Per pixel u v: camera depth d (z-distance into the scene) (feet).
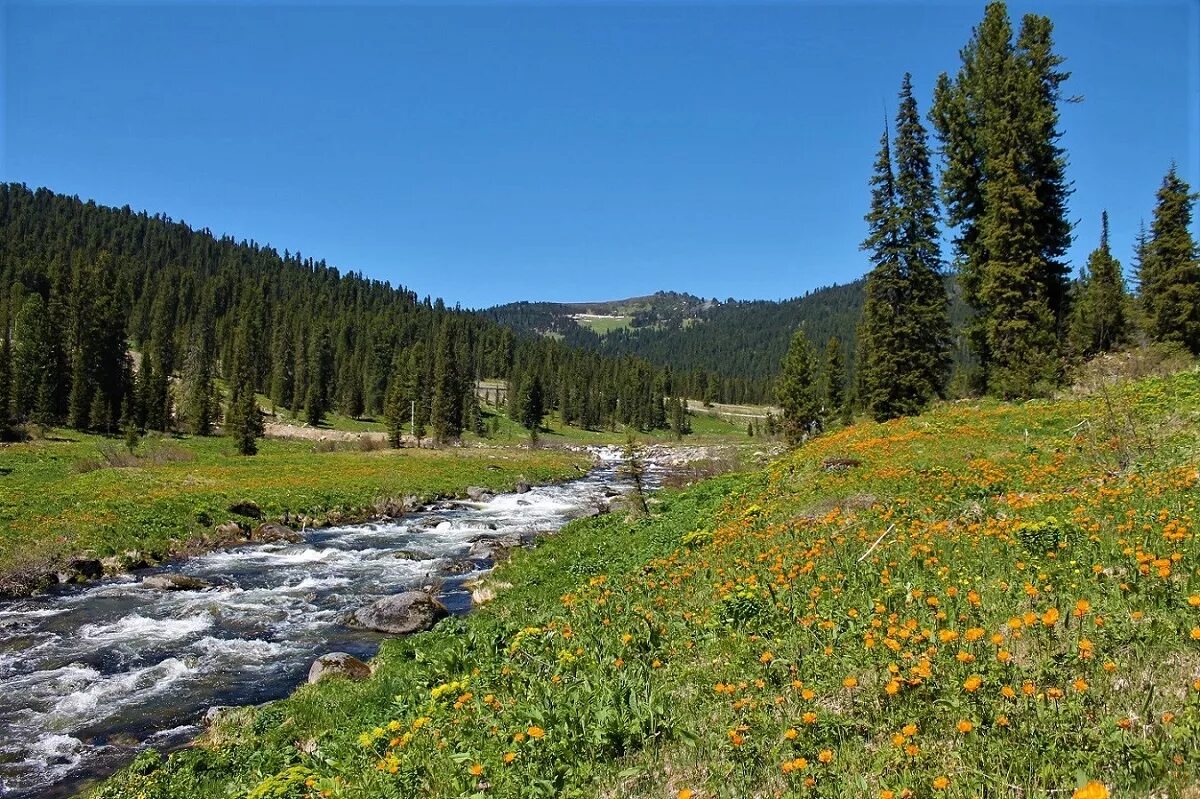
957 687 14.88
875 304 108.06
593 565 53.88
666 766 16.30
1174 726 12.21
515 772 16.75
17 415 197.06
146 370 236.22
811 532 37.76
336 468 148.56
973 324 101.65
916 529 31.73
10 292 329.93
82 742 33.19
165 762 29.86
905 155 108.47
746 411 533.14
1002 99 91.09
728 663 21.04
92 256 456.45
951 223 104.99
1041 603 19.34
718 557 39.83
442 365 293.23
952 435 64.90
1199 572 19.03
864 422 108.06
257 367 371.35
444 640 41.93
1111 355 92.27
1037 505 31.86
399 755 19.88
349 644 47.11
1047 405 72.02
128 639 47.88
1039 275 88.28
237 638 48.39
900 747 13.61
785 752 14.89
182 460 147.74
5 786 29.30
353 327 456.04
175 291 443.73
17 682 40.29
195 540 78.74
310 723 31.60
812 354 140.87
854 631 20.03
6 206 529.04
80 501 84.79
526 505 122.01
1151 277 123.24
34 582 59.93
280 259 632.79
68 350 241.76
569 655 23.99
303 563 72.59
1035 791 11.53
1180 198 120.06
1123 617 16.92
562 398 402.11
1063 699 13.96
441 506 119.34
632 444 80.48
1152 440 43.42
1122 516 26.40
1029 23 93.81
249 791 21.34
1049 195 91.09
